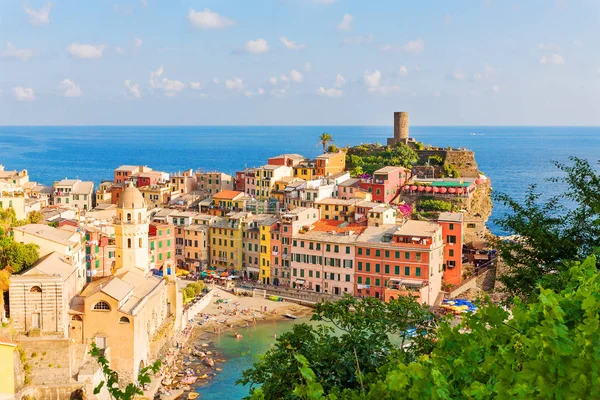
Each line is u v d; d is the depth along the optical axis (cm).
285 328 15450
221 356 13700
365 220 19250
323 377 4925
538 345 2616
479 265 17800
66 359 10888
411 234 16525
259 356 5847
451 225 17262
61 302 11094
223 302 17475
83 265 15612
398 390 2955
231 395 11769
